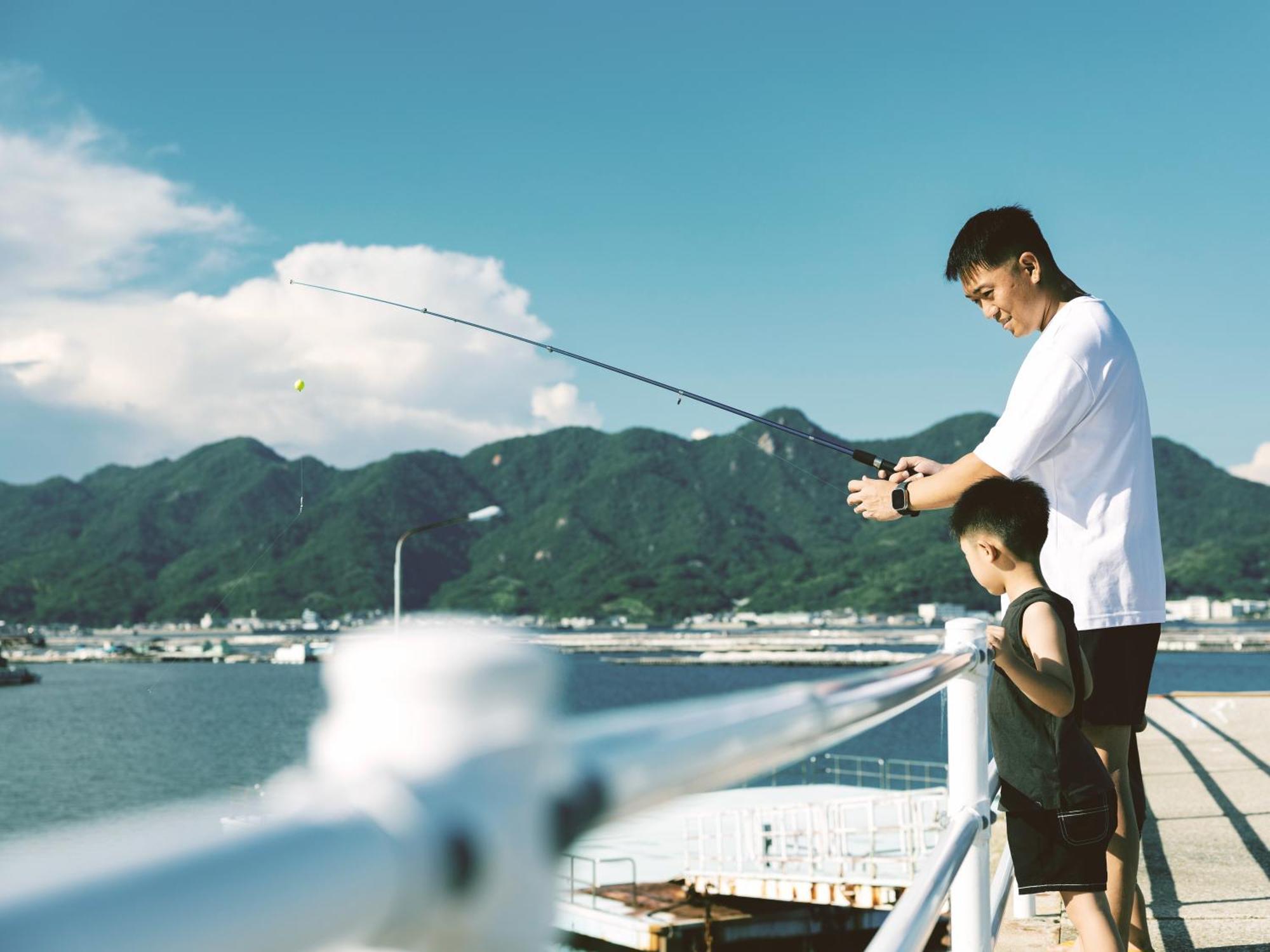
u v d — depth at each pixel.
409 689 0.26
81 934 0.16
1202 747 8.80
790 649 190.62
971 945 2.22
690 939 17.52
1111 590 2.86
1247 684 111.75
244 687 131.50
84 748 67.00
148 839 0.20
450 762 0.26
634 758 0.39
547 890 0.30
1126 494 2.88
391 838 0.24
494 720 0.28
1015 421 2.84
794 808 17.50
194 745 63.00
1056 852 2.50
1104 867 2.49
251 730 72.69
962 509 2.61
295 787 0.25
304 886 0.21
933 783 28.22
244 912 0.20
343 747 0.26
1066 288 3.03
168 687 131.38
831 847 17.44
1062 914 4.12
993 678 2.62
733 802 26.53
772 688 0.78
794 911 18.42
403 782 0.25
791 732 0.75
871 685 1.17
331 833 0.23
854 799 16.73
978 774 2.23
